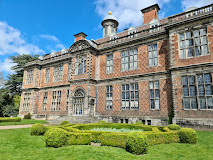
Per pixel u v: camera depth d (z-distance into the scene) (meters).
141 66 20.95
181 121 15.52
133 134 8.10
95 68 25.23
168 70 18.31
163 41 19.70
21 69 44.69
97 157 6.97
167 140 9.76
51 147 8.62
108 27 36.47
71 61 29.11
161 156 7.43
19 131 13.80
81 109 23.67
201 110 14.84
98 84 24.58
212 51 15.24
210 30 15.66
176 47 17.33
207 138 11.05
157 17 25.92
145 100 19.72
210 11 15.62
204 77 15.30
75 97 24.33
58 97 29.73
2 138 10.73
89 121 20.73
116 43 23.61
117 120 21.30
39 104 32.22
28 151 7.93
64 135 9.00
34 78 33.12
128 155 7.39
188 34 17.00
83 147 8.60
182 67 16.38
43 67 34.03
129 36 23.78
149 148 8.67
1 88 43.03
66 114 27.33
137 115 19.89
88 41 24.64
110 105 22.70
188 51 16.75
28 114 31.23
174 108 16.25
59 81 30.27
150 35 20.45
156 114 18.55
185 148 8.76
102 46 25.72
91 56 24.62
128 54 22.58
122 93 21.97
